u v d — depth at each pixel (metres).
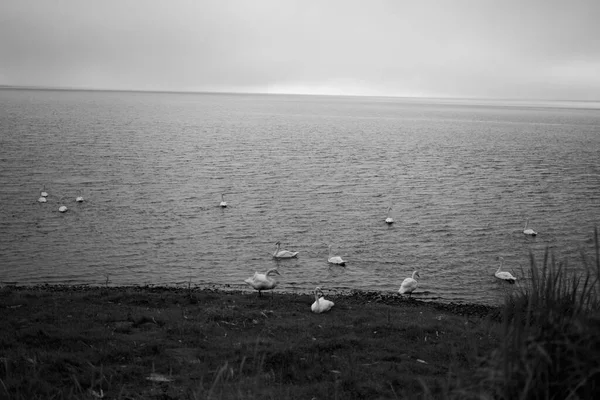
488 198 65.44
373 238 47.12
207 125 177.12
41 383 11.38
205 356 15.64
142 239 45.25
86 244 43.41
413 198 64.69
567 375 5.57
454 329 20.55
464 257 42.12
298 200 62.12
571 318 5.89
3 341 15.84
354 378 13.68
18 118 168.62
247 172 81.56
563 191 70.75
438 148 123.38
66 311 21.31
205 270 38.09
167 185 69.12
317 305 23.80
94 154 95.44
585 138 158.00
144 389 12.52
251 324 20.48
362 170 86.62
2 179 68.88
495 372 5.61
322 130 171.12
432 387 12.24
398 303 29.30
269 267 39.19
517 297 6.99
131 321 19.98
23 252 40.84
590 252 42.72
